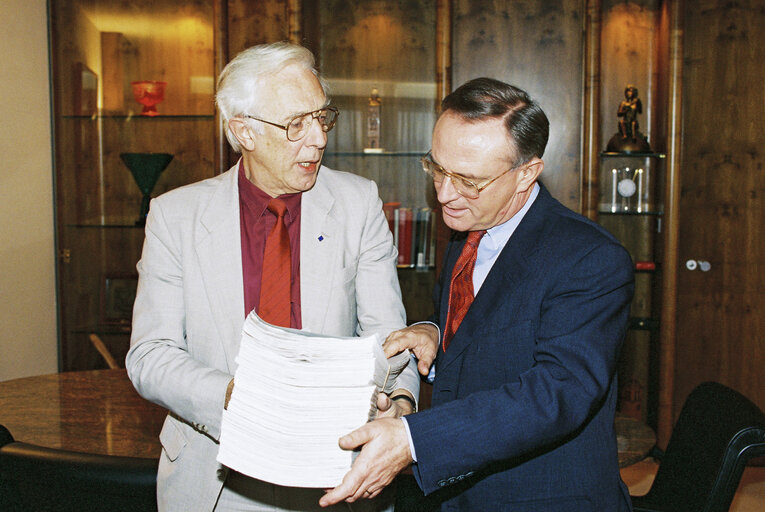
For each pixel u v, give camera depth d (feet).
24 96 12.46
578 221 4.52
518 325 4.37
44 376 8.72
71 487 4.78
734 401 5.47
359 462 3.67
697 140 12.94
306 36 12.46
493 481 4.40
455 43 13.21
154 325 4.80
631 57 13.30
